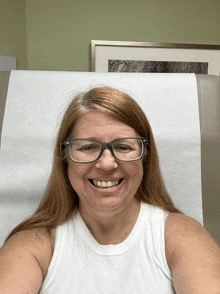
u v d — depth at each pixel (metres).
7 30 1.62
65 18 1.69
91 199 0.72
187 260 0.65
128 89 1.09
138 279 0.72
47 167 1.07
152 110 1.08
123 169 0.69
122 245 0.76
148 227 0.78
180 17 1.74
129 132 0.71
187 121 1.08
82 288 0.72
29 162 1.07
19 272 0.65
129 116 0.70
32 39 1.69
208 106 1.09
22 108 1.08
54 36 1.71
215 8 1.75
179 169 1.08
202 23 1.77
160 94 1.10
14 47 1.67
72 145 0.71
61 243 0.78
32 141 1.07
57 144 0.77
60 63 1.75
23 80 1.11
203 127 1.08
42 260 0.74
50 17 1.68
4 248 0.74
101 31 1.72
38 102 1.09
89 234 0.77
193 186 1.08
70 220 0.82
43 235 0.79
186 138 1.07
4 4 1.59
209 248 0.68
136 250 0.75
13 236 0.79
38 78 1.11
